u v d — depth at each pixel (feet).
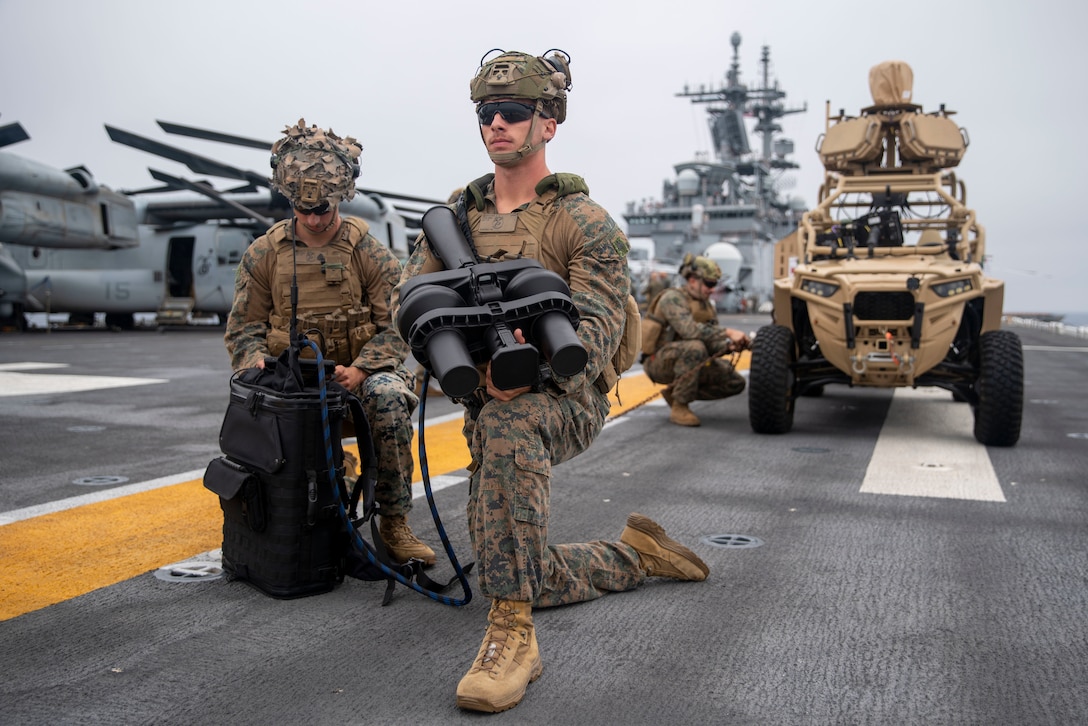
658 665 8.01
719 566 11.11
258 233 87.81
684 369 23.30
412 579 9.83
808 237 24.48
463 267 7.70
